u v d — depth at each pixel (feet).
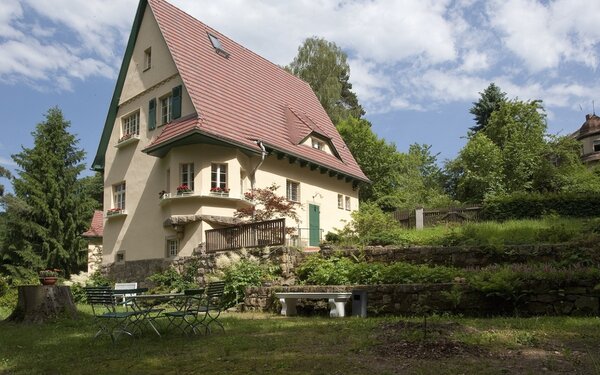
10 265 101.24
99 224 101.35
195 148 62.85
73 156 114.11
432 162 176.35
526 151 114.11
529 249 41.60
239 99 73.36
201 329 30.32
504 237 49.34
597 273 29.37
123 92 79.71
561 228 47.93
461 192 117.50
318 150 81.87
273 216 61.98
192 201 62.34
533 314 30.48
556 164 119.03
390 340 22.12
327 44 159.53
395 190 135.03
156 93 72.54
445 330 23.35
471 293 32.14
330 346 22.40
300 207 75.56
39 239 106.63
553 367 17.34
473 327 24.57
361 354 20.29
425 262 45.42
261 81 85.46
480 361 18.44
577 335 22.49
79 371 19.94
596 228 47.21
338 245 52.37
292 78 100.01
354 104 182.09
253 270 46.42
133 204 73.00
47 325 35.42
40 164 108.27
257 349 22.59
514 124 124.88
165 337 27.86
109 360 21.93
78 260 108.17
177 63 67.26
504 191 108.58
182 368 19.69
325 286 37.76
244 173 66.08
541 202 77.05
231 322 33.35
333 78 154.30
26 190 104.88
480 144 116.26
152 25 74.84
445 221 83.05
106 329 29.50
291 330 28.02
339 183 87.66
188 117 64.64
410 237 58.90
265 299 41.55
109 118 81.92
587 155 148.15
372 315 35.19
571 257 36.65
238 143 62.34
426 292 33.81
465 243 48.06
